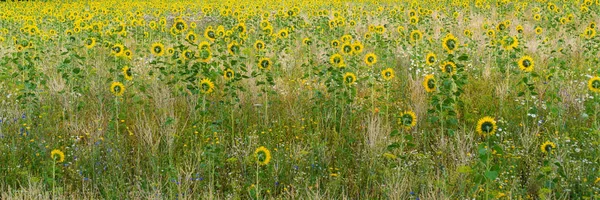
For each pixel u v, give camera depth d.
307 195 4.47
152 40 12.34
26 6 22.30
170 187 4.42
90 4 23.16
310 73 8.11
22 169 4.84
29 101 6.40
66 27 13.16
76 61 8.94
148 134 5.52
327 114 6.38
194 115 6.36
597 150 5.00
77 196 4.38
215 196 4.52
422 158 4.93
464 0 18.02
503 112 6.43
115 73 7.97
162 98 6.72
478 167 4.60
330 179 4.70
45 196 4.16
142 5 22.67
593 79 5.60
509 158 5.02
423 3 19.86
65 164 4.83
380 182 4.79
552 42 11.11
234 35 9.19
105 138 5.50
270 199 4.35
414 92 7.17
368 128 5.66
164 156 5.16
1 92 7.35
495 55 8.70
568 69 8.26
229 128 5.84
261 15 16.84
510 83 7.58
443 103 5.37
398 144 5.02
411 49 9.80
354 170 5.08
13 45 11.02
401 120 4.93
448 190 4.41
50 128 5.78
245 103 6.97
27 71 7.54
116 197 4.39
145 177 4.84
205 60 6.44
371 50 10.80
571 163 4.77
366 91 7.67
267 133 5.76
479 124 3.98
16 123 5.98
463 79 5.89
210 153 4.77
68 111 6.53
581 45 10.19
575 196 4.29
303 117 6.46
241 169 4.98
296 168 4.82
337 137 5.82
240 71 8.38
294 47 10.90
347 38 8.73
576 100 6.43
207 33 7.35
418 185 4.59
